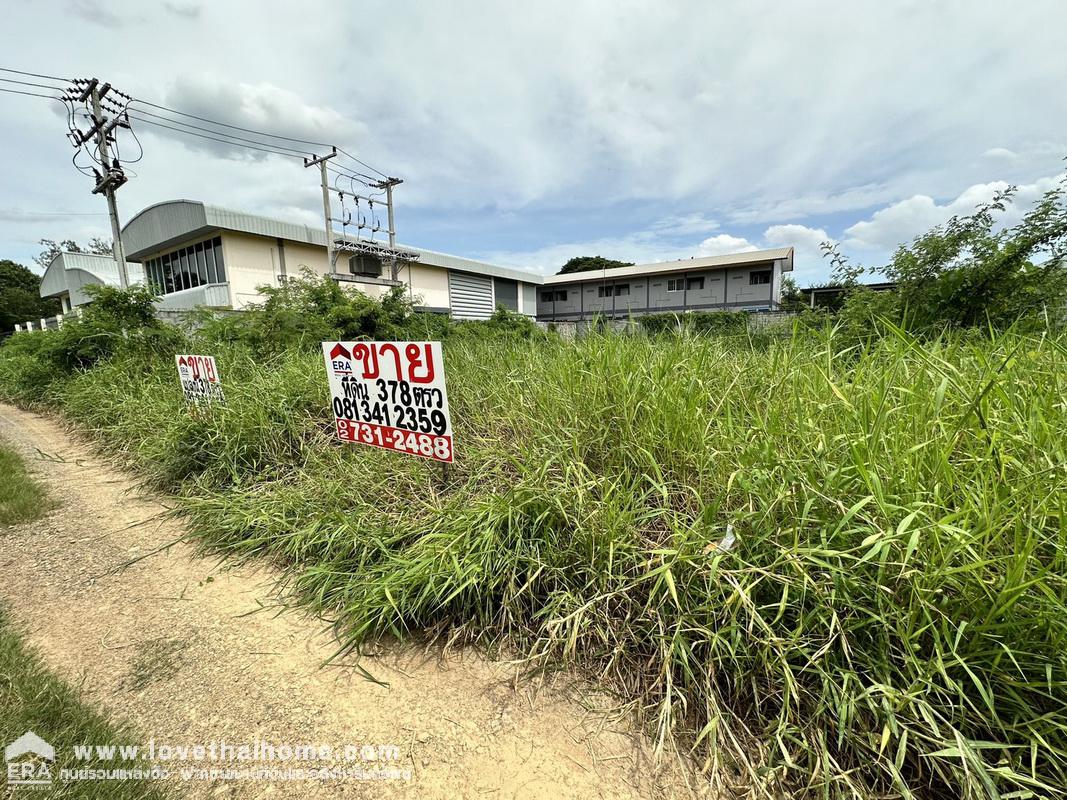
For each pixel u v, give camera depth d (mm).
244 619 1814
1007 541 1157
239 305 13047
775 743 1139
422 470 2357
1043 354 1781
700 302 23812
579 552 1663
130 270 19672
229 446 3016
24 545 2432
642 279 25078
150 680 1483
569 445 2002
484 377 3297
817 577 1277
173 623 1787
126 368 5598
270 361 4766
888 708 1004
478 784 1131
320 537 2109
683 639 1285
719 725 1178
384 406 2303
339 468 2600
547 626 1515
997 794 865
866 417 1442
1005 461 1214
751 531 1429
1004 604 983
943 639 1129
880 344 1961
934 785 1050
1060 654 973
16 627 1739
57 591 2006
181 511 2799
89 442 4613
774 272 22125
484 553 1649
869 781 1078
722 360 2393
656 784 1114
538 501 1759
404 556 1809
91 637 1698
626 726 1279
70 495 3166
